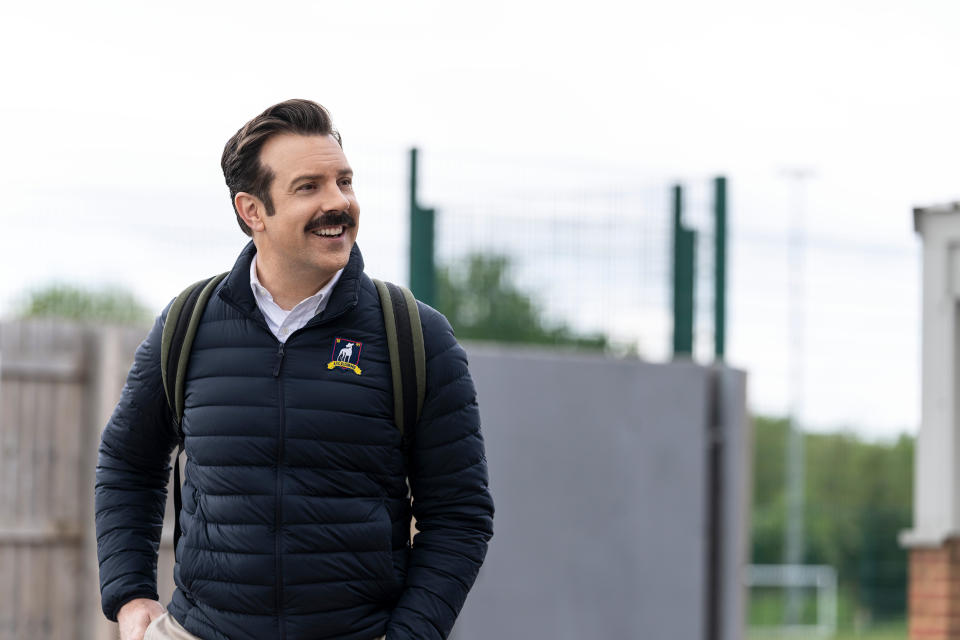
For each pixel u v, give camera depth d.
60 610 8.92
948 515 9.62
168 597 8.99
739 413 10.62
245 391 3.23
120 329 9.10
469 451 3.35
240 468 3.22
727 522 10.66
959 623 9.50
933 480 9.70
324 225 3.22
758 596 27.88
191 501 3.35
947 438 9.68
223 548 3.23
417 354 3.28
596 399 10.31
